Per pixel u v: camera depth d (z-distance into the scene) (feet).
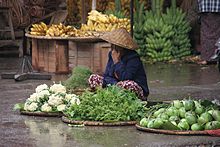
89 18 44.19
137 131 22.66
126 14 54.60
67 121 24.22
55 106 25.79
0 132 23.02
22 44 54.03
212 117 22.40
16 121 25.02
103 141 21.20
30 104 26.25
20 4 56.49
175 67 47.50
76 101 25.30
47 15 54.75
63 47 42.86
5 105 29.37
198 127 22.06
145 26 52.85
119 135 22.04
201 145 20.74
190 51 53.88
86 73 29.89
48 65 43.73
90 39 41.55
